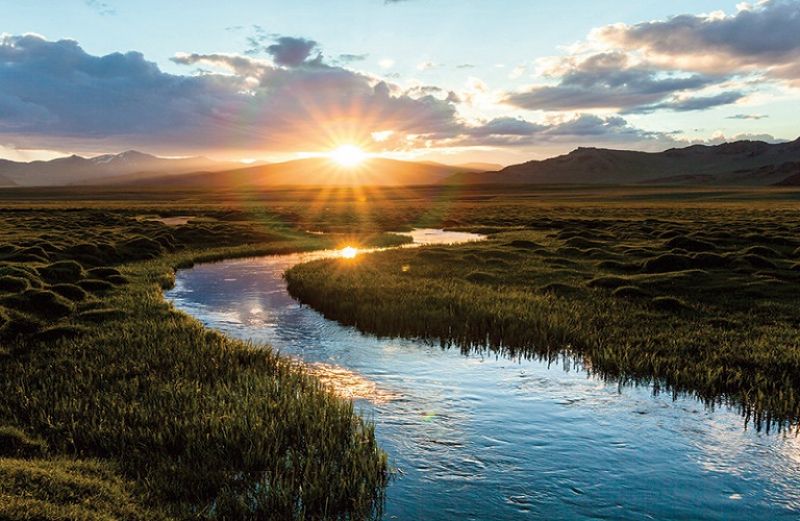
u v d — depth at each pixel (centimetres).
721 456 1153
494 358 1833
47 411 1245
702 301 2506
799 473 1088
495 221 8550
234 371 1565
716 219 7875
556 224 7200
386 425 1307
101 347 1750
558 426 1301
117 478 969
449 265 3703
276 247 4969
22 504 799
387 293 2689
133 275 3369
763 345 1795
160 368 1571
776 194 18112
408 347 1978
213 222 7669
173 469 1012
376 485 1021
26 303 2181
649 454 1166
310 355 1894
